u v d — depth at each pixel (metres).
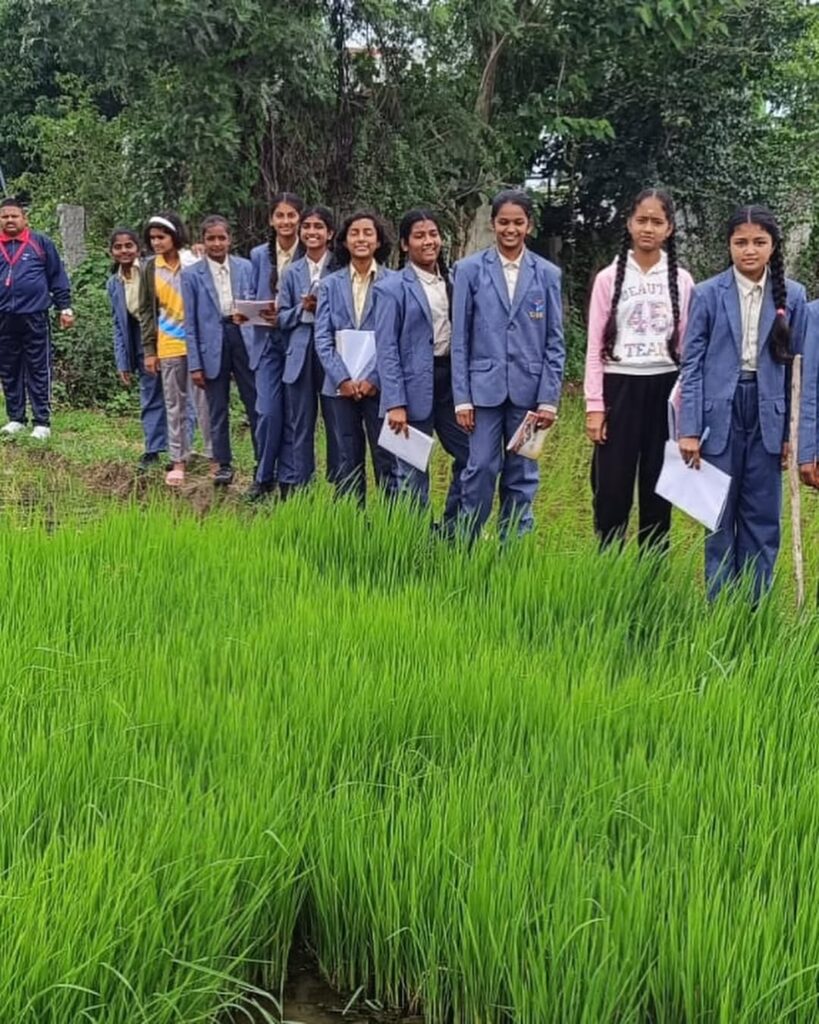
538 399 6.03
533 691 3.91
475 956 2.87
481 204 14.55
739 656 4.48
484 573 5.39
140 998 2.65
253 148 12.38
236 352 8.24
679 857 3.05
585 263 17.47
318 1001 3.09
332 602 4.81
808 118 16.73
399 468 6.55
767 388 5.09
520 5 14.09
